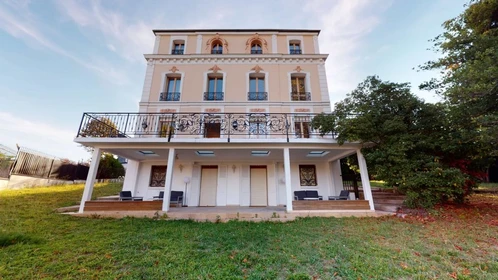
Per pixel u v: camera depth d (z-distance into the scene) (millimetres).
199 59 11453
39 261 3098
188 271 2865
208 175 10023
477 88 5004
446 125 6617
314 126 7906
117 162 19906
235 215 6617
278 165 10125
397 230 4965
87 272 2805
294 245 4008
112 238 4289
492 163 7082
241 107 10531
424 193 6305
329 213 6785
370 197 7117
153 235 4574
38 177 12070
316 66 11477
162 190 9406
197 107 10477
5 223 5086
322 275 2809
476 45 6133
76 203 8078
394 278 2707
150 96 10602
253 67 11391
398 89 7066
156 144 7328
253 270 2951
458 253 3492
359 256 3430
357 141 7219
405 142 6383
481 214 6113
